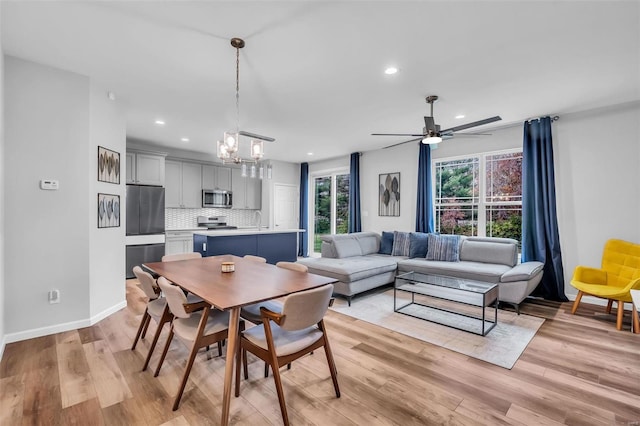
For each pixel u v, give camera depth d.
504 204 4.70
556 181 4.09
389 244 5.48
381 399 1.89
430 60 2.62
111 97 3.32
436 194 5.54
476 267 3.98
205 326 1.91
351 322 3.22
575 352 2.53
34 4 1.90
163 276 2.22
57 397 1.86
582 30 2.17
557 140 4.08
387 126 4.64
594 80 2.99
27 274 2.66
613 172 3.71
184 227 6.66
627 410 1.79
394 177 6.03
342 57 2.58
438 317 3.38
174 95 3.43
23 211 2.63
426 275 3.78
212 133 5.09
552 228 4.01
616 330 3.00
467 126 3.33
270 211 7.62
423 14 2.01
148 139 5.53
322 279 2.18
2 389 1.94
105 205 3.24
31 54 2.54
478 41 2.32
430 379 2.12
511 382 2.09
